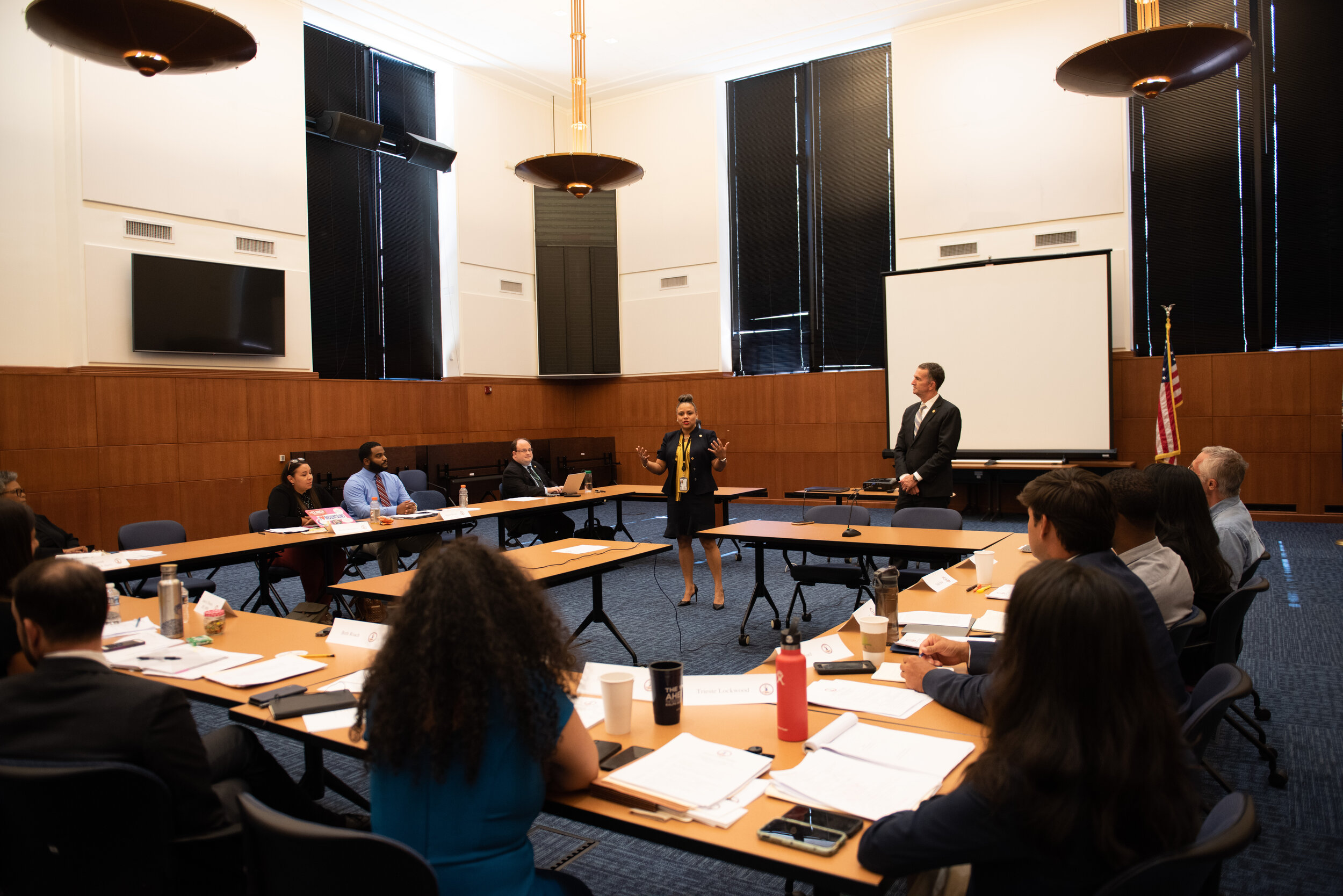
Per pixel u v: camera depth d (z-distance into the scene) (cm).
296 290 866
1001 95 930
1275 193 830
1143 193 884
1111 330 866
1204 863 97
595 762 143
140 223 742
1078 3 891
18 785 132
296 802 204
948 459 484
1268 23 827
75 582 152
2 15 658
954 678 183
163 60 406
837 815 130
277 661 231
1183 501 283
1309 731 312
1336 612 479
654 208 1154
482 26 952
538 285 1152
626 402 1188
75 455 699
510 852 127
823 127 1058
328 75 932
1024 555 362
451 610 125
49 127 688
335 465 873
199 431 781
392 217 1002
